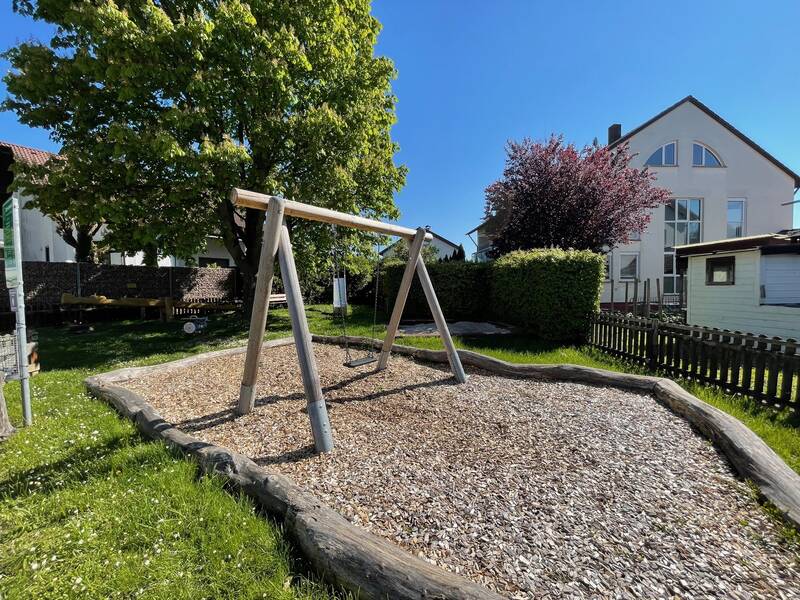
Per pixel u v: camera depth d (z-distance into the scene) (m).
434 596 1.29
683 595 1.42
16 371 4.35
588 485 2.13
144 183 7.38
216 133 7.90
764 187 15.78
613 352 6.18
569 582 1.47
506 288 8.61
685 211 15.59
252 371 3.26
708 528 1.80
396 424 3.02
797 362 3.53
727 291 8.32
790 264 7.65
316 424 2.62
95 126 7.21
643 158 15.45
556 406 3.35
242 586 1.47
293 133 7.82
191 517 1.83
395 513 1.89
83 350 6.96
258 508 1.96
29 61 6.57
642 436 2.74
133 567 1.56
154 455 2.41
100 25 5.92
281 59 7.23
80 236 13.22
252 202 2.77
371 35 10.16
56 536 1.76
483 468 2.32
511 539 1.71
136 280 12.51
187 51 6.83
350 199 8.70
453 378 4.32
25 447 2.67
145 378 4.57
